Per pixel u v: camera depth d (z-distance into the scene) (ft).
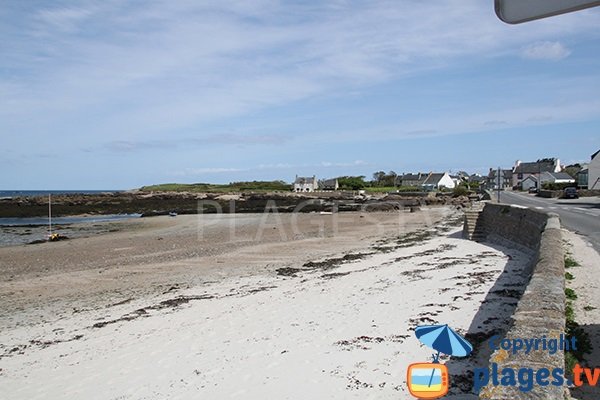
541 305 16.69
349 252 65.05
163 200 230.48
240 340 26.84
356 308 31.53
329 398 18.58
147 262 60.75
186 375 22.36
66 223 135.64
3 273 55.26
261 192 318.45
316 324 28.63
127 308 37.29
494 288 33.45
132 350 26.71
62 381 23.04
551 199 150.71
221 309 34.53
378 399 18.13
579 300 24.98
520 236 52.70
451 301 30.89
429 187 354.13
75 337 30.32
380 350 23.09
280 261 58.85
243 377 21.50
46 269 57.41
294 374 21.27
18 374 24.47
